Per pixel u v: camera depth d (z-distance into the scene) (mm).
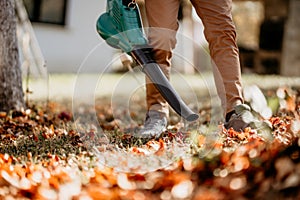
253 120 3938
